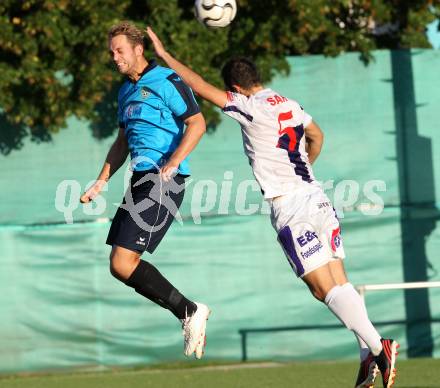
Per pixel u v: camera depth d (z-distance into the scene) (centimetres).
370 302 3541
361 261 3547
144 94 2062
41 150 3522
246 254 3534
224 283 3525
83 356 3494
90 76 3419
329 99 3581
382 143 3575
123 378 3192
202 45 3541
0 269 3494
